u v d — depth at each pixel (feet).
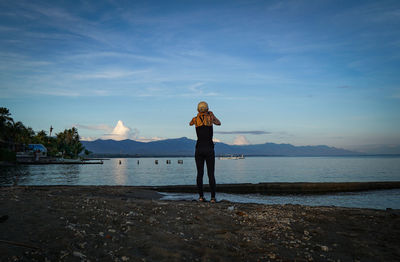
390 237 11.34
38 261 6.96
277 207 17.22
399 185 42.37
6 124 231.50
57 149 392.06
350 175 113.39
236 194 35.65
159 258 8.04
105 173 127.34
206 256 8.49
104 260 7.54
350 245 10.32
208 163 20.90
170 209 14.66
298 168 197.57
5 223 9.45
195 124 21.53
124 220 11.51
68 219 10.73
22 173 111.96
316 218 14.11
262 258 8.68
